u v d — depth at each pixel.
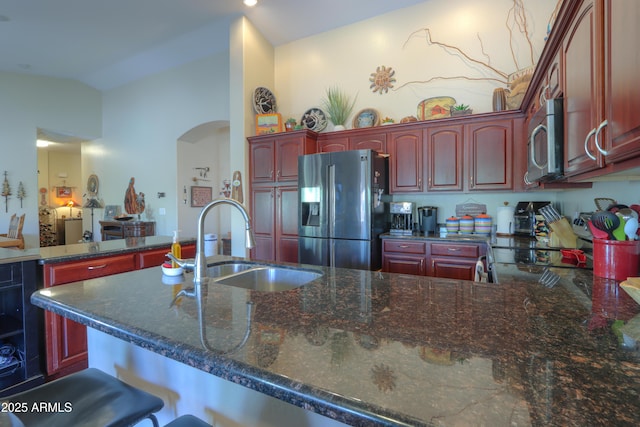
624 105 0.94
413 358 0.67
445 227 3.53
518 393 0.54
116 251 2.47
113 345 1.41
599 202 2.08
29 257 2.09
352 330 0.82
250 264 1.85
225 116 4.93
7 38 4.41
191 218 5.72
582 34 1.32
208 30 4.31
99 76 5.93
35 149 5.79
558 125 1.63
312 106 4.30
